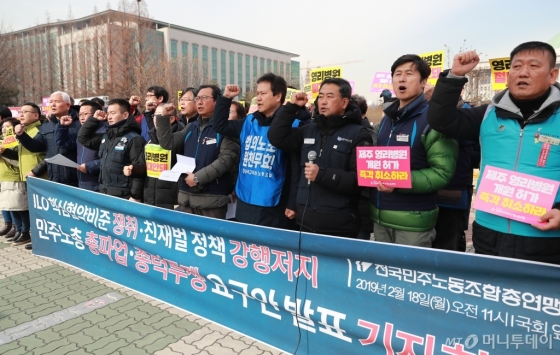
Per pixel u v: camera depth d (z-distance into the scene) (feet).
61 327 10.00
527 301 5.78
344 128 9.12
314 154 8.66
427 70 8.43
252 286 8.71
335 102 9.14
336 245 7.38
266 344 8.66
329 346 7.74
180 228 9.93
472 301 6.19
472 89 50.06
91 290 12.25
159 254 10.56
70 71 130.72
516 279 5.82
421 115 8.33
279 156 10.43
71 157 16.42
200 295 9.80
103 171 13.97
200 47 239.50
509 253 6.82
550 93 6.59
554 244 6.56
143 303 11.35
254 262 8.64
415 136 8.27
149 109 17.79
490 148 7.11
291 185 10.34
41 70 135.85
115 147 13.70
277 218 10.68
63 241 13.46
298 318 8.12
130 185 13.91
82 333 9.70
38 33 143.13
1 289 12.37
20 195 16.96
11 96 108.58
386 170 7.72
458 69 7.17
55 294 11.97
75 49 132.05
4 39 106.01
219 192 11.99
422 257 6.49
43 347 9.08
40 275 13.51
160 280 10.68
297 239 7.86
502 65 19.72
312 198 9.16
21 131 15.92
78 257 13.06
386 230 8.87
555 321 5.60
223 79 257.96
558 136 6.37
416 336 6.71
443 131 7.48
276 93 10.70
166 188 13.67
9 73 107.55
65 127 15.87
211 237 9.32
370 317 7.16
